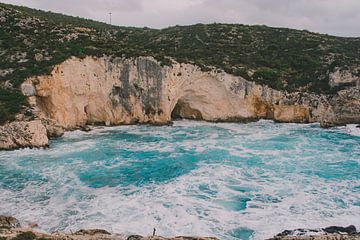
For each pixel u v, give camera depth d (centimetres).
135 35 9231
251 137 4844
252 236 2323
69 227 2436
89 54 5481
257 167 3594
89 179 3303
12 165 3653
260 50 7656
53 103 5025
